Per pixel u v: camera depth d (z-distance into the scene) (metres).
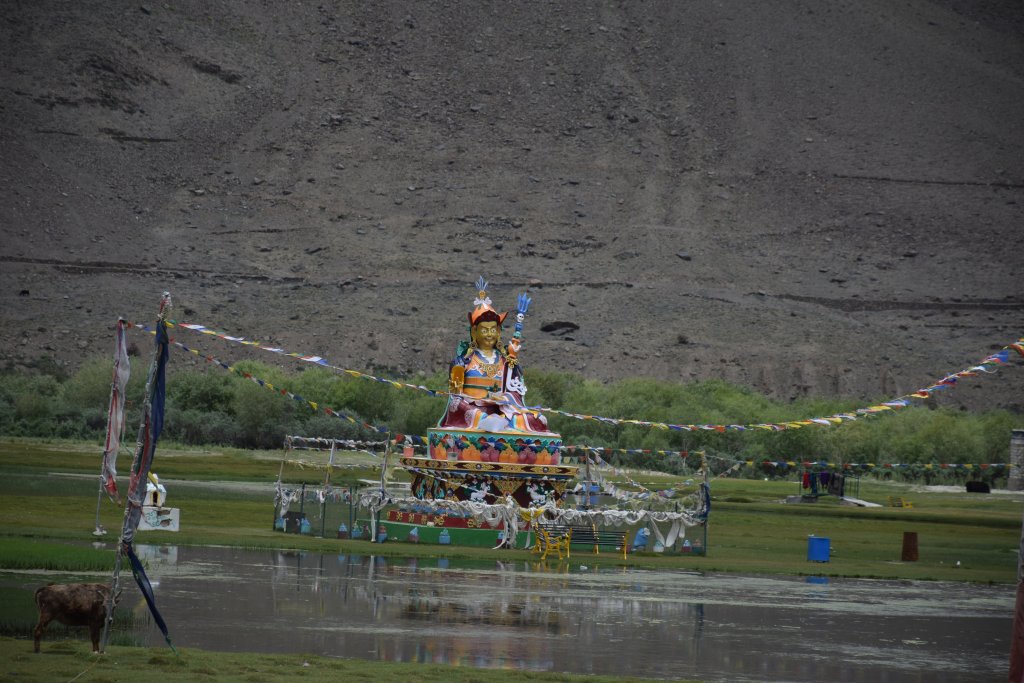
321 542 87.69
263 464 185.62
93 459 169.88
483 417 98.25
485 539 91.88
